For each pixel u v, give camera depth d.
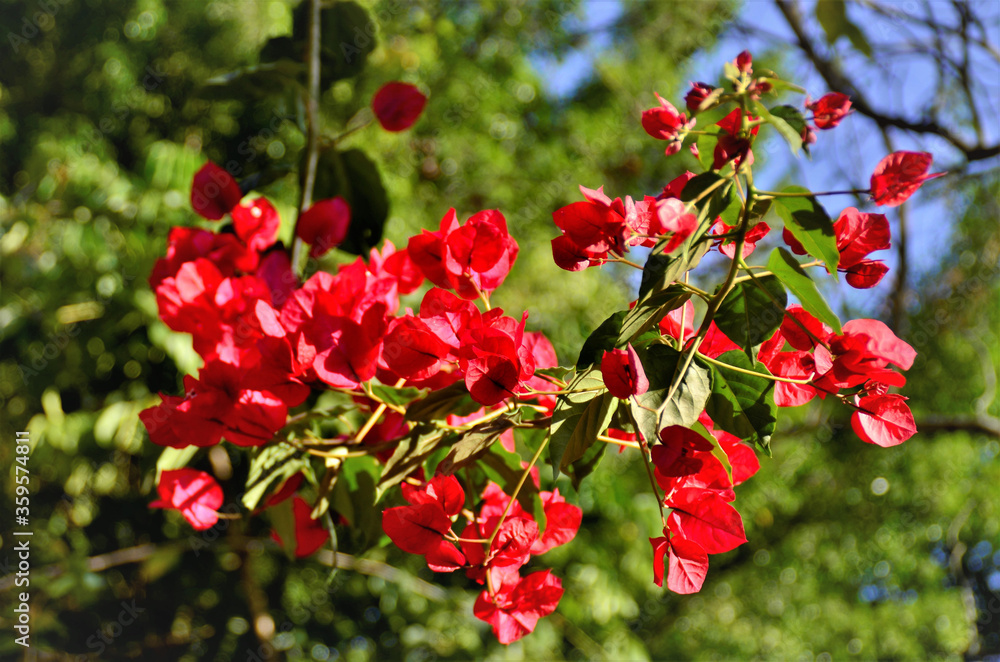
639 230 0.92
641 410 0.87
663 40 5.79
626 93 5.79
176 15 4.89
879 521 6.66
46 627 3.20
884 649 6.83
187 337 2.93
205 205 1.11
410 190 4.61
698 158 0.91
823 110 0.89
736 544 0.88
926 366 6.18
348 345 0.95
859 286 0.92
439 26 4.95
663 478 0.91
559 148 5.61
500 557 0.93
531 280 4.69
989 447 6.41
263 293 1.01
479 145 4.95
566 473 0.97
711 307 0.88
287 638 4.79
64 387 3.66
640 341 0.90
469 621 4.20
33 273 3.09
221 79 1.19
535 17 5.58
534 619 0.93
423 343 0.93
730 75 0.88
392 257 1.04
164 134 4.99
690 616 6.87
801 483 6.96
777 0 3.19
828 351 0.90
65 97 4.88
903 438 0.91
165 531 4.66
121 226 3.14
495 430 0.91
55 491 4.07
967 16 2.85
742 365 0.91
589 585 4.38
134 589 4.60
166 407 0.96
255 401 0.96
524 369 0.91
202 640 4.86
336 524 1.11
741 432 0.90
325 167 1.20
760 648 6.78
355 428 1.09
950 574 7.26
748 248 0.93
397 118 1.19
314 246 1.10
